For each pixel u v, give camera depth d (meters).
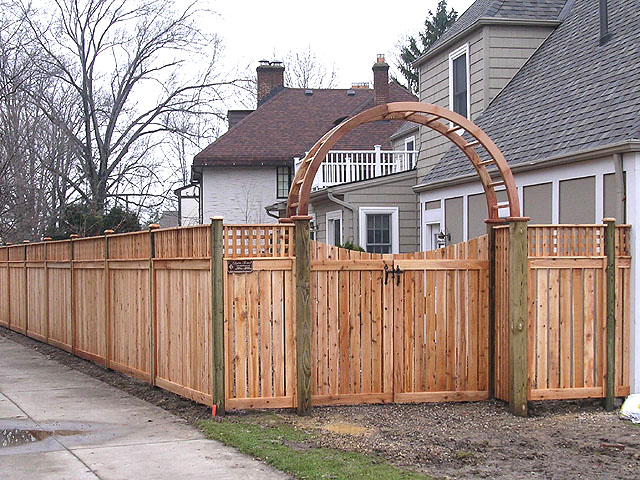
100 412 8.62
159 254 9.64
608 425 8.05
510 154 12.45
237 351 8.23
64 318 14.06
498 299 9.07
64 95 27.45
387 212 18.52
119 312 11.14
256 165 30.05
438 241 15.74
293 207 8.95
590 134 10.45
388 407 8.75
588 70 12.62
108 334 11.61
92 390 10.14
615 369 8.90
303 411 8.30
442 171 15.50
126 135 31.94
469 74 16.30
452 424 8.01
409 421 8.10
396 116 9.17
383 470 6.15
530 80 14.55
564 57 14.02
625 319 8.96
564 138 11.12
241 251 8.23
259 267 8.26
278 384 8.34
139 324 10.34
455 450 6.91
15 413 8.59
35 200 23.83
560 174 10.95
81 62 29.25
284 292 8.35
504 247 8.93
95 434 7.52
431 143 17.92
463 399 9.06
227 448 6.92
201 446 7.00
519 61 15.68
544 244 8.75
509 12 15.73
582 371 8.84
